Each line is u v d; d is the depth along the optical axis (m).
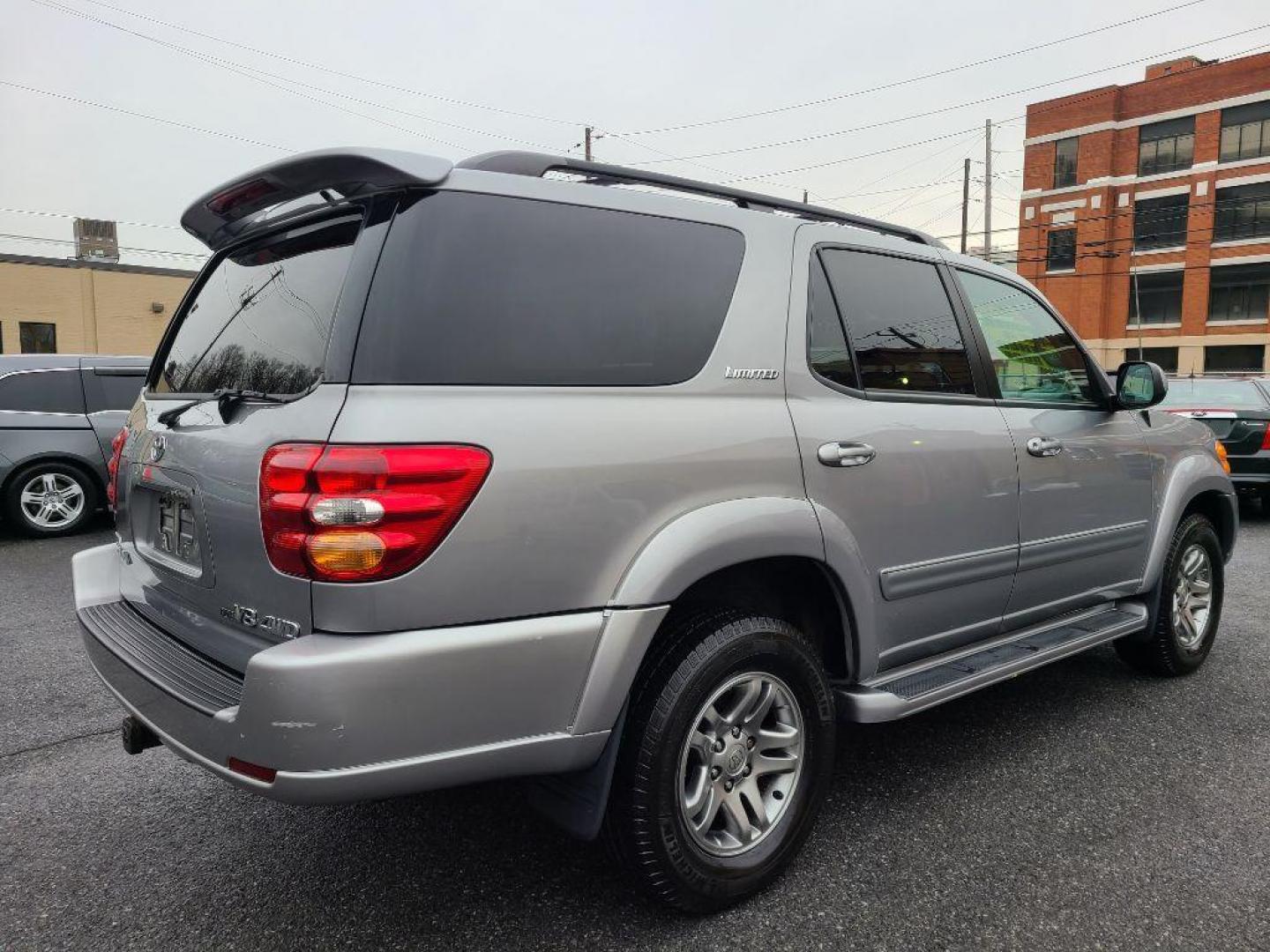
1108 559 3.78
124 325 24.36
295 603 1.89
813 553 2.49
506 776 2.01
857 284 2.87
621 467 2.12
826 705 2.55
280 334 2.21
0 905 2.43
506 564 1.95
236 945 2.25
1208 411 9.42
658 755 2.17
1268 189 32.41
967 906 2.39
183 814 2.96
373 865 2.62
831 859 2.63
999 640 3.37
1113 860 2.62
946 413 3.01
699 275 2.45
